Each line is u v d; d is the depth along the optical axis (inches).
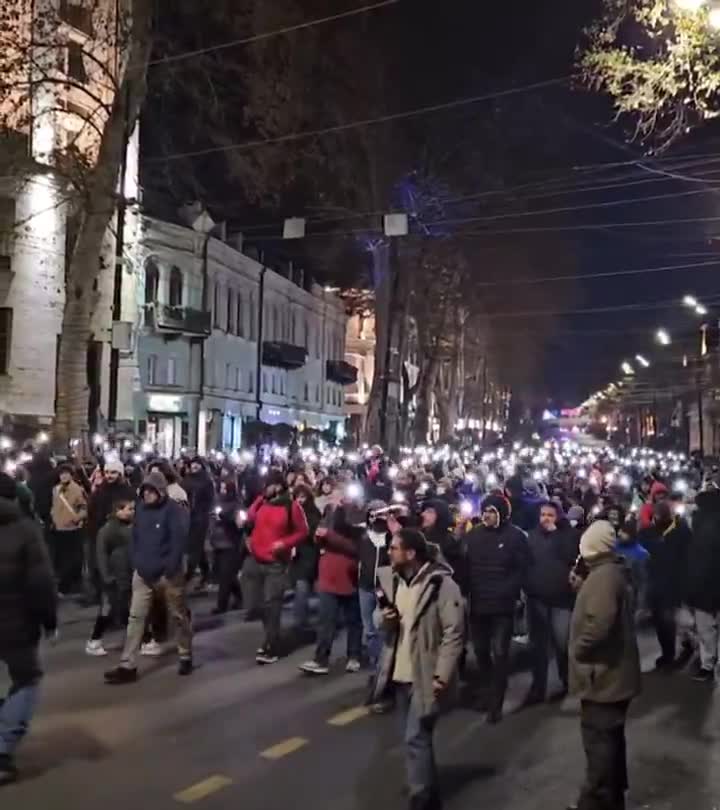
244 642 500.7
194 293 1820.9
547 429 4928.6
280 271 2368.4
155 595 418.0
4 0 1089.4
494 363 3267.7
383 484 684.1
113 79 877.8
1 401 1296.8
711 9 419.8
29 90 996.6
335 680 422.6
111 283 1482.5
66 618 544.7
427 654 262.5
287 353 2272.4
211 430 1905.8
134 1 880.9
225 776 293.1
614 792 260.5
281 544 455.2
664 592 477.4
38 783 283.6
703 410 2504.9
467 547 388.5
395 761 310.2
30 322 1321.4
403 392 1705.2
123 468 615.5
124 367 1536.7
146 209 1659.7
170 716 358.3
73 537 612.4
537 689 403.2
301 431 1934.1
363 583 409.1
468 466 1231.5
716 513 449.4
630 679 260.8
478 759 321.4
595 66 538.0
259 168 1148.5
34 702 291.1
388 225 853.8
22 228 1290.6
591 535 267.0
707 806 279.3
